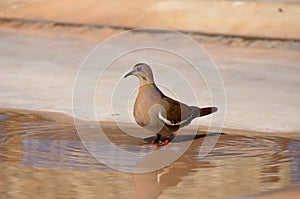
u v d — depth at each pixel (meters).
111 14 28.94
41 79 18.16
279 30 26.62
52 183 9.59
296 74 19.88
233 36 25.73
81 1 30.31
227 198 9.02
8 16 29.34
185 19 27.92
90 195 9.11
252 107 15.20
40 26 28.20
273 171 10.30
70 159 10.80
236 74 19.55
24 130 12.70
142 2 29.69
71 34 27.09
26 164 10.46
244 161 10.87
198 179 9.89
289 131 13.14
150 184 9.56
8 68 19.78
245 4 28.88
